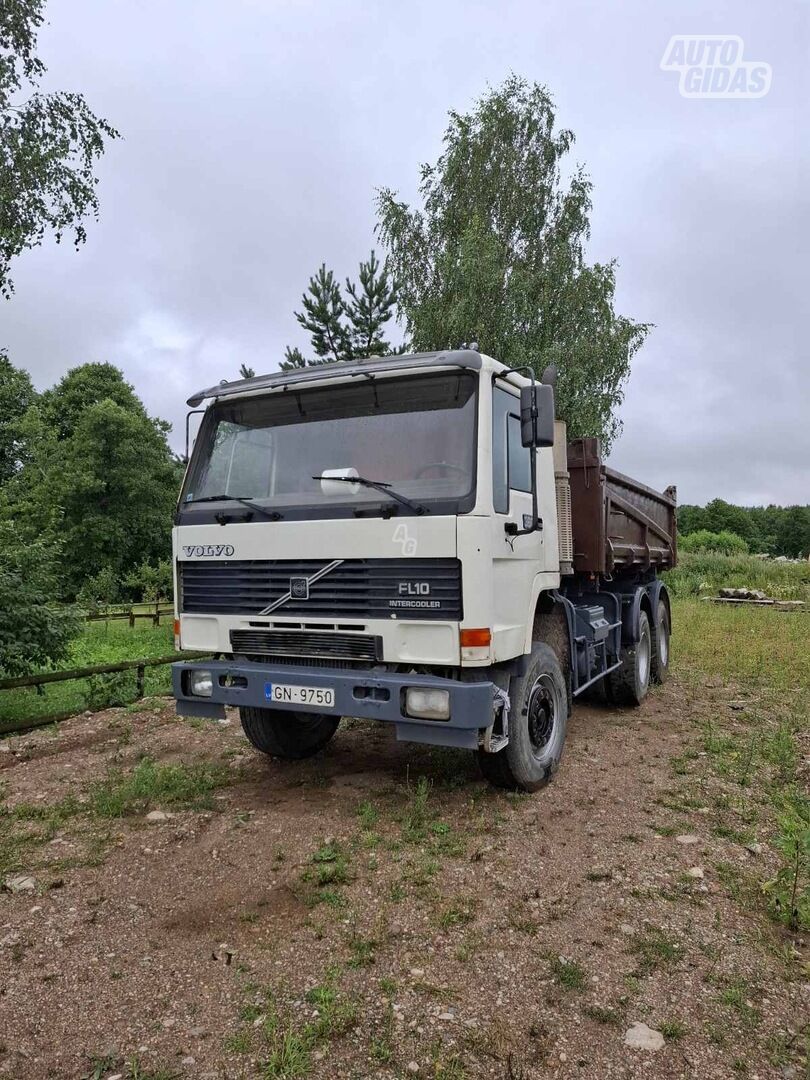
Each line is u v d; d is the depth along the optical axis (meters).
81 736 6.80
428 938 3.30
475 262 18.98
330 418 4.73
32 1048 2.62
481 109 21.56
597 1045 2.61
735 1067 2.51
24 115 16.38
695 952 3.20
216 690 4.78
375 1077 2.46
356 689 4.28
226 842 4.33
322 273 23.08
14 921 3.51
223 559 4.84
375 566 4.30
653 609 8.80
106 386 43.72
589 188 21.34
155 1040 2.66
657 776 5.47
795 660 10.42
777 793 5.09
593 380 19.50
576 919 3.47
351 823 4.56
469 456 4.23
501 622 4.46
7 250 15.93
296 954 3.20
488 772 4.96
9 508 11.44
